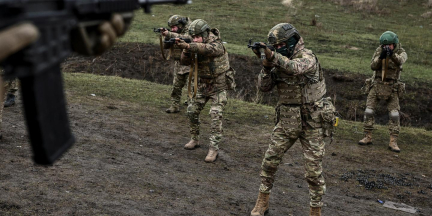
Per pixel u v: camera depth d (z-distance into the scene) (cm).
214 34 553
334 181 552
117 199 402
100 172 464
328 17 1789
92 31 139
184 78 745
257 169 561
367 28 1664
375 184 551
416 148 708
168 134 656
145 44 1216
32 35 92
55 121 114
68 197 389
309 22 1678
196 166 542
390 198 517
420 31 1669
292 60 362
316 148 387
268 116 798
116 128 644
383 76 669
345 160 628
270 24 1603
